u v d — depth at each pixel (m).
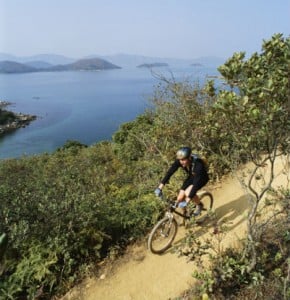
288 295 4.69
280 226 5.98
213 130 6.05
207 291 5.34
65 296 6.29
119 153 15.51
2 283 6.11
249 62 3.99
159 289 6.04
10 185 9.20
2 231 6.70
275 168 8.98
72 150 20.94
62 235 6.87
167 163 10.16
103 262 7.02
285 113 3.83
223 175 9.84
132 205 8.52
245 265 5.36
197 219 7.58
